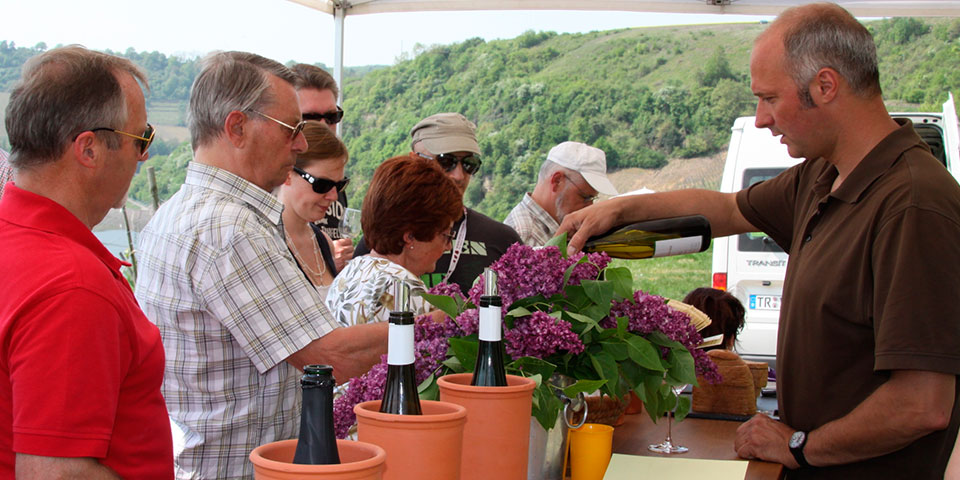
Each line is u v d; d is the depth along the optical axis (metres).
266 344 1.87
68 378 1.21
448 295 1.46
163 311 1.87
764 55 1.87
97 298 1.27
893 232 1.67
